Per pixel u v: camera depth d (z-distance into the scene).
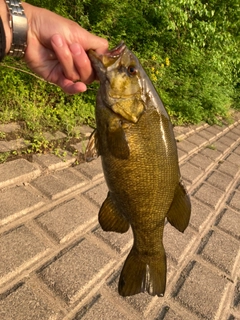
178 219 0.39
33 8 0.37
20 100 0.99
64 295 0.50
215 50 1.64
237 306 0.59
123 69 0.35
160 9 1.40
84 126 1.09
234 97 2.23
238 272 0.67
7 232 0.59
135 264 0.40
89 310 0.50
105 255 0.60
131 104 0.35
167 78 1.49
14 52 0.38
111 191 0.37
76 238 0.63
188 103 1.51
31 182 0.74
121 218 0.39
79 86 0.37
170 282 0.60
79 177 0.81
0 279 0.50
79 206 0.71
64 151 0.89
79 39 0.37
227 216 0.86
